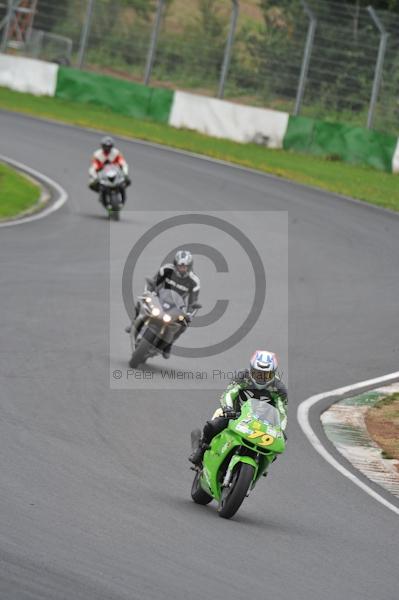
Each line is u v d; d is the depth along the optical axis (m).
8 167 108.38
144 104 155.88
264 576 25.58
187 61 168.88
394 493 38.06
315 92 154.88
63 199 97.56
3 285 63.00
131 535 27.11
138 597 22.16
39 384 44.16
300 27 157.25
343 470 40.06
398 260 89.62
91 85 158.62
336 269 83.19
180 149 134.88
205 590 23.53
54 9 175.25
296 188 118.94
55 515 27.56
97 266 73.12
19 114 142.38
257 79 160.00
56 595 21.28
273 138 147.75
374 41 151.25
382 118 150.25
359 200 117.69
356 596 25.19
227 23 167.62
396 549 30.69
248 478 31.02
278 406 33.50
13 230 81.00
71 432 38.12
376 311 71.75
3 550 23.55
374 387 54.38
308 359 57.94
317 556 28.44
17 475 31.09
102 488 31.69
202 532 28.92
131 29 171.62
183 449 39.06
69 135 132.38
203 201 103.81
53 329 54.91
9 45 172.75
